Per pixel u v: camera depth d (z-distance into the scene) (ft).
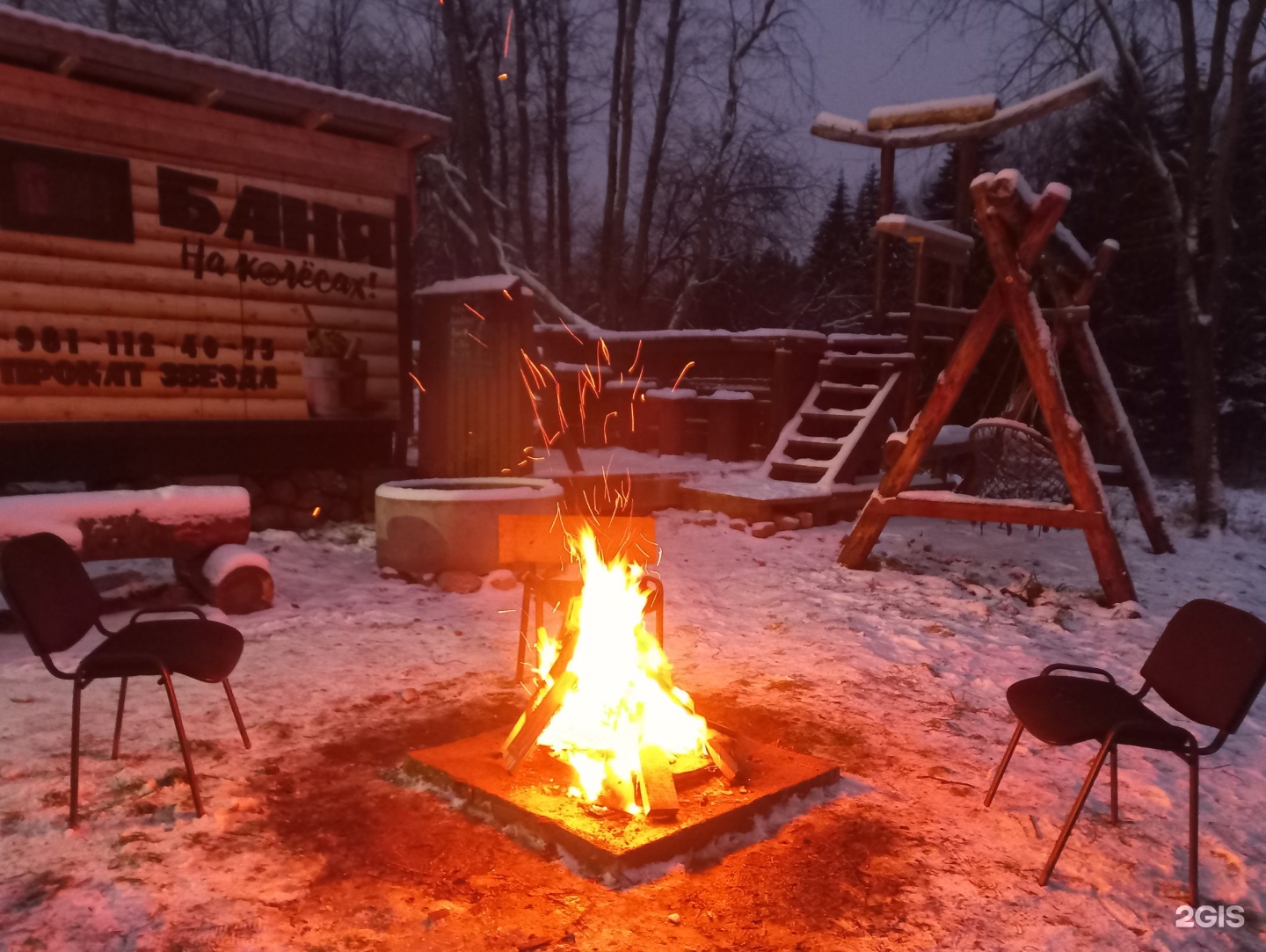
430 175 67.15
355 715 15.40
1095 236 63.98
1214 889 10.69
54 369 25.04
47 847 10.73
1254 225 61.16
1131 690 18.03
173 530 20.34
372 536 29.50
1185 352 38.75
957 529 35.73
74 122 24.90
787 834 11.60
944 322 40.27
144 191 26.25
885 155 41.83
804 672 18.48
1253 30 36.70
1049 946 9.41
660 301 86.63
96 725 14.55
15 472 25.20
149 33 68.74
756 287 87.71
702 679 17.89
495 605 22.75
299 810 11.91
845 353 40.91
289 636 19.66
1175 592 26.84
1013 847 11.48
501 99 74.28
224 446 28.73
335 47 75.36
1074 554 31.81
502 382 32.30
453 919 9.53
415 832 11.36
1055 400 24.57
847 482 36.86
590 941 9.24
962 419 54.54
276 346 29.14
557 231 87.30
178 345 27.14
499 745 13.44
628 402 45.11
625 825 10.90
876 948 9.27
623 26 69.15
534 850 10.97
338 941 9.13
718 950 9.15
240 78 25.66
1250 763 14.67
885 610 23.38
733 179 79.15
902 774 13.66
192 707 15.48
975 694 17.48
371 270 31.12
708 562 28.53
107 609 20.33
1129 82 42.60
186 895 9.84
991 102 38.73
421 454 33.06
